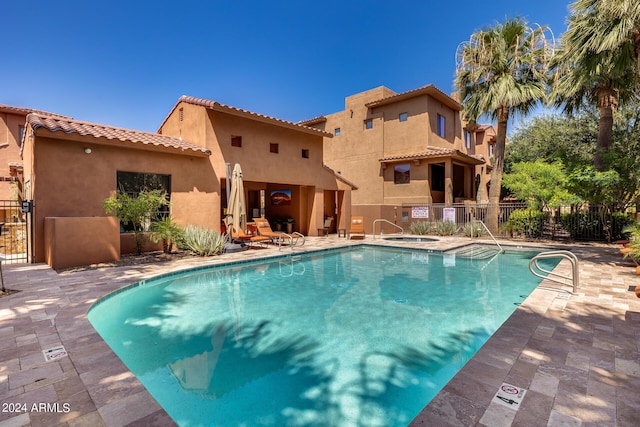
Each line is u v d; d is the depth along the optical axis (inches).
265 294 275.1
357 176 891.4
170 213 454.0
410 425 89.8
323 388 132.5
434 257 455.8
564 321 174.1
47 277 287.4
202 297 265.7
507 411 96.3
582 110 748.0
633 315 183.8
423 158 745.0
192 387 133.2
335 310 232.4
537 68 590.6
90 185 393.7
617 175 468.8
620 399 102.8
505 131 634.2
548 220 607.2
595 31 318.0
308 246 506.0
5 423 93.0
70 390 110.1
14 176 654.5
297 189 708.7
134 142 413.1
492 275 346.3
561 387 109.5
